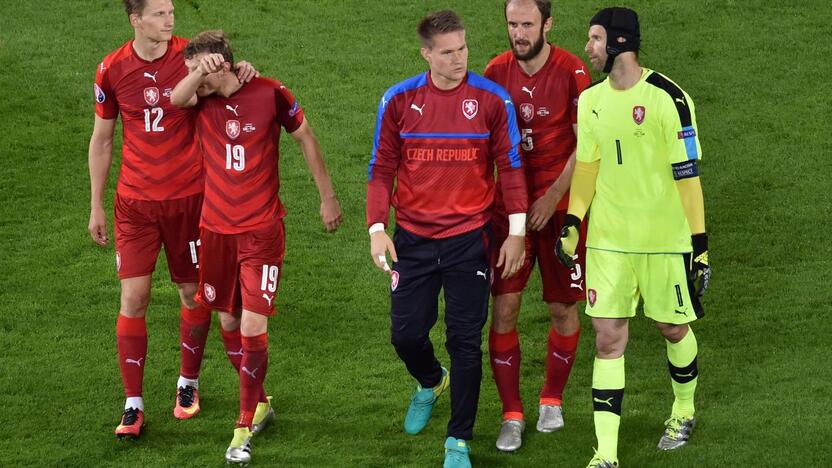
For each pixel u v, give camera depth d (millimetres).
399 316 20125
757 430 20562
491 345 21062
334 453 20875
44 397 23219
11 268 29047
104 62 21656
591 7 41688
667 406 22078
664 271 19250
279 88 20688
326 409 22734
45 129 35406
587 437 21078
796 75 37406
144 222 21891
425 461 20484
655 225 19078
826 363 23234
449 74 18953
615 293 19312
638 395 22625
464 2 42562
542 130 20906
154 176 21734
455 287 19766
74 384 23766
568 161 20375
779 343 24406
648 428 21156
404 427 21766
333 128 35719
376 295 28000
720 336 25000
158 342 25766
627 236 19156
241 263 20938
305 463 20484
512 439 20703
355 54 39562
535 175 21219
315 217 31594
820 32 39688
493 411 22484
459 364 19719
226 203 20750
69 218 31406
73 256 29688
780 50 38781
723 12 41219
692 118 18625
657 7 41750
